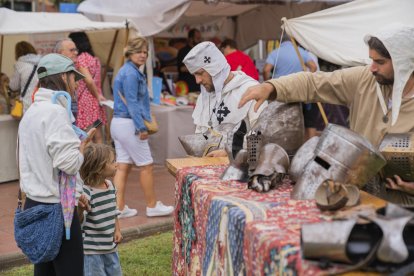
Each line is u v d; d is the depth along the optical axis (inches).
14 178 338.0
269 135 123.9
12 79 317.7
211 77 160.9
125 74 241.8
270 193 115.0
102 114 334.0
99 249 158.4
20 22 330.0
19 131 136.0
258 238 91.7
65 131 131.1
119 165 251.9
